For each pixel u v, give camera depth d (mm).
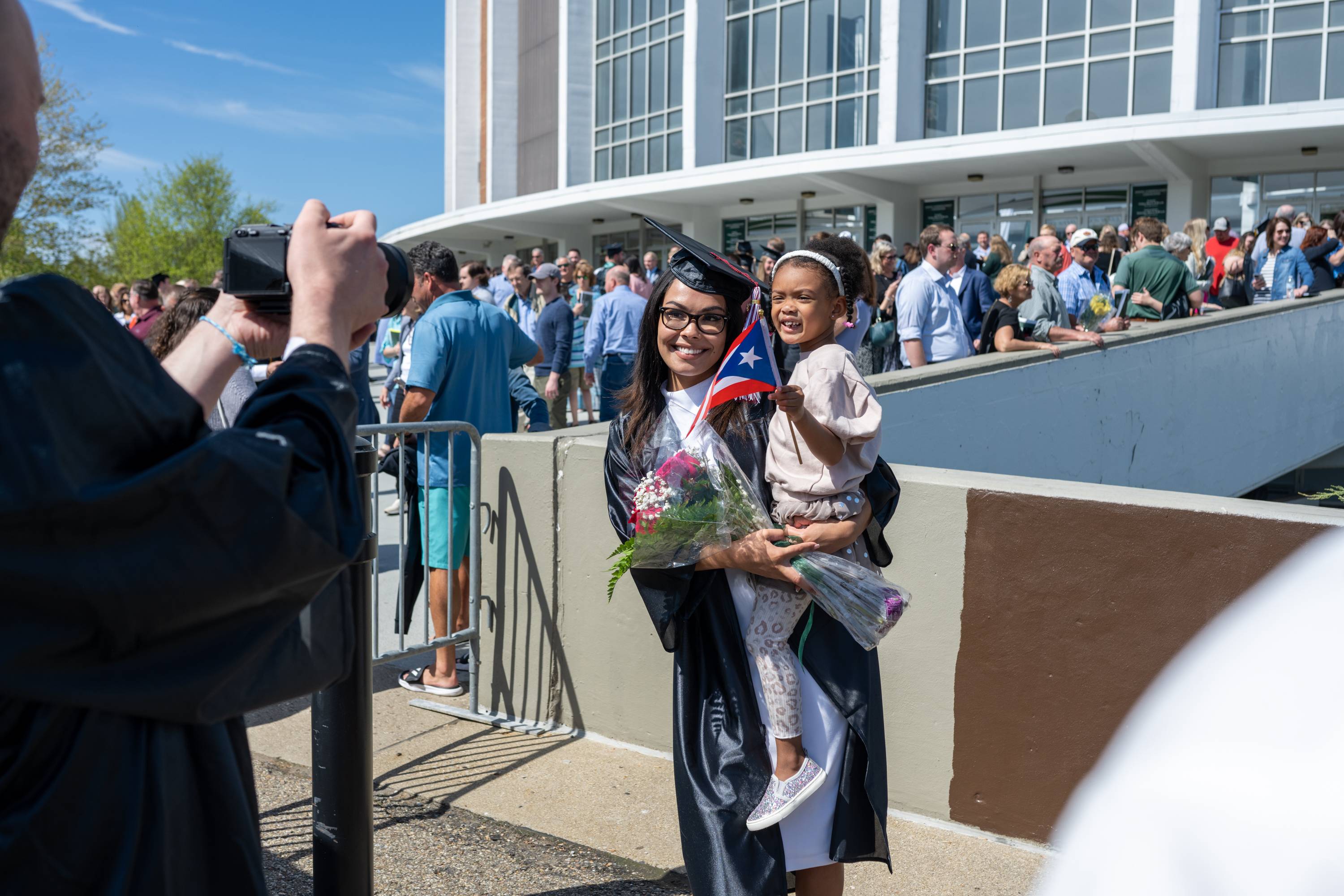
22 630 939
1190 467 9070
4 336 948
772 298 2367
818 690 2373
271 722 4266
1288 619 922
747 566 2311
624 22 27250
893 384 5914
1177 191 17719
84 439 963
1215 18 17250
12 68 973
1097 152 17219
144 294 11500
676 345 2451
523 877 3088
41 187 33219
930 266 7410
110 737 1005
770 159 20547
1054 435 7262
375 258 1287
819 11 22266
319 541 1050
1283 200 17141
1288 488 13180
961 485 3182
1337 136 15422
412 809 3520
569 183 29219
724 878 2236
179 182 60844
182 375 1344
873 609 2277
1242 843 854
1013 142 17328
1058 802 3082
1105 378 7793
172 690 1009
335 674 1231
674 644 2455
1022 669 3113
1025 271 7340
